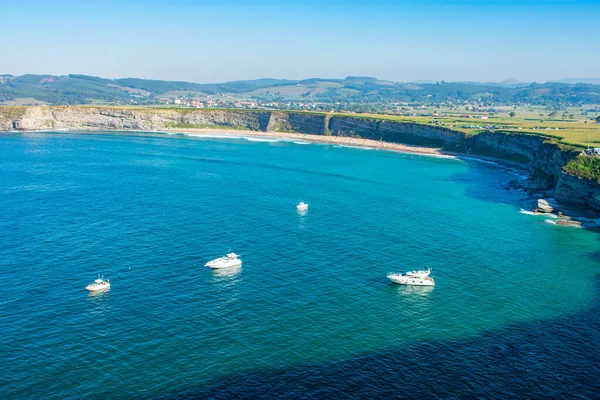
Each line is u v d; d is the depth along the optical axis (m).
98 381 62.34
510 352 70.62
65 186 171.38
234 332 74.38
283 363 66.62
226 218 134.12
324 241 116.94
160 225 126.50
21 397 59.25
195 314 79.88
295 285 91.81
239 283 92.12
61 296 85.56
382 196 167.50
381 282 94.31
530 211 150.00
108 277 93.75
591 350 71.56
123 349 69.44
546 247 116.38
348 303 85.00
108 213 136.75
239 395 60.09
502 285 94.12
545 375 65.25
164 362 66.50
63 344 70.56
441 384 62.91
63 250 107.31
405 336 74.44
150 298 85.38
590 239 123.00
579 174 150.00
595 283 95.88
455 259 107.25
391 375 64.56
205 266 99.69
